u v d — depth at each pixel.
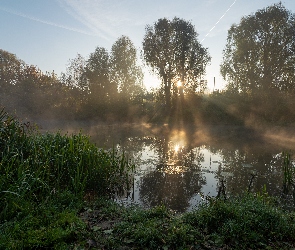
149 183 8.02
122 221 4.75
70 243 3.84
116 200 6.55
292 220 4.77
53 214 4.80
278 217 4.61
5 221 4.27
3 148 6.20
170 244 3.94
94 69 29.06
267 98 27.36
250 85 28.52
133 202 6.42
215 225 4.48
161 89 30.16
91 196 6.47
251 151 13.87
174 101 30.02
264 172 9.52
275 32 27.41
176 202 6.45
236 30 29.38
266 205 5.11
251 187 7.78
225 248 3.90
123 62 30.70
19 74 26.98
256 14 27.55
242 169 9.92
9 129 6.57
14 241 3.64
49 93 26.97
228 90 33.22
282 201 6.70
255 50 27.50
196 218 4.72
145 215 5.01
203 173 9.23
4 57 29.86
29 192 5.15
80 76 28.94
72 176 6.48
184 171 9.44
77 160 6.82
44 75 27.98
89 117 27.62
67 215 4.68
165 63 29.14
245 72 28.66
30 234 3.84
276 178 8.76
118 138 17.64
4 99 24.69
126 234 4.20
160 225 4.47
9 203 4.59
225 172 9.34
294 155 12.73
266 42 27.61
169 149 14.15
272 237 4.20
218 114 28.50
